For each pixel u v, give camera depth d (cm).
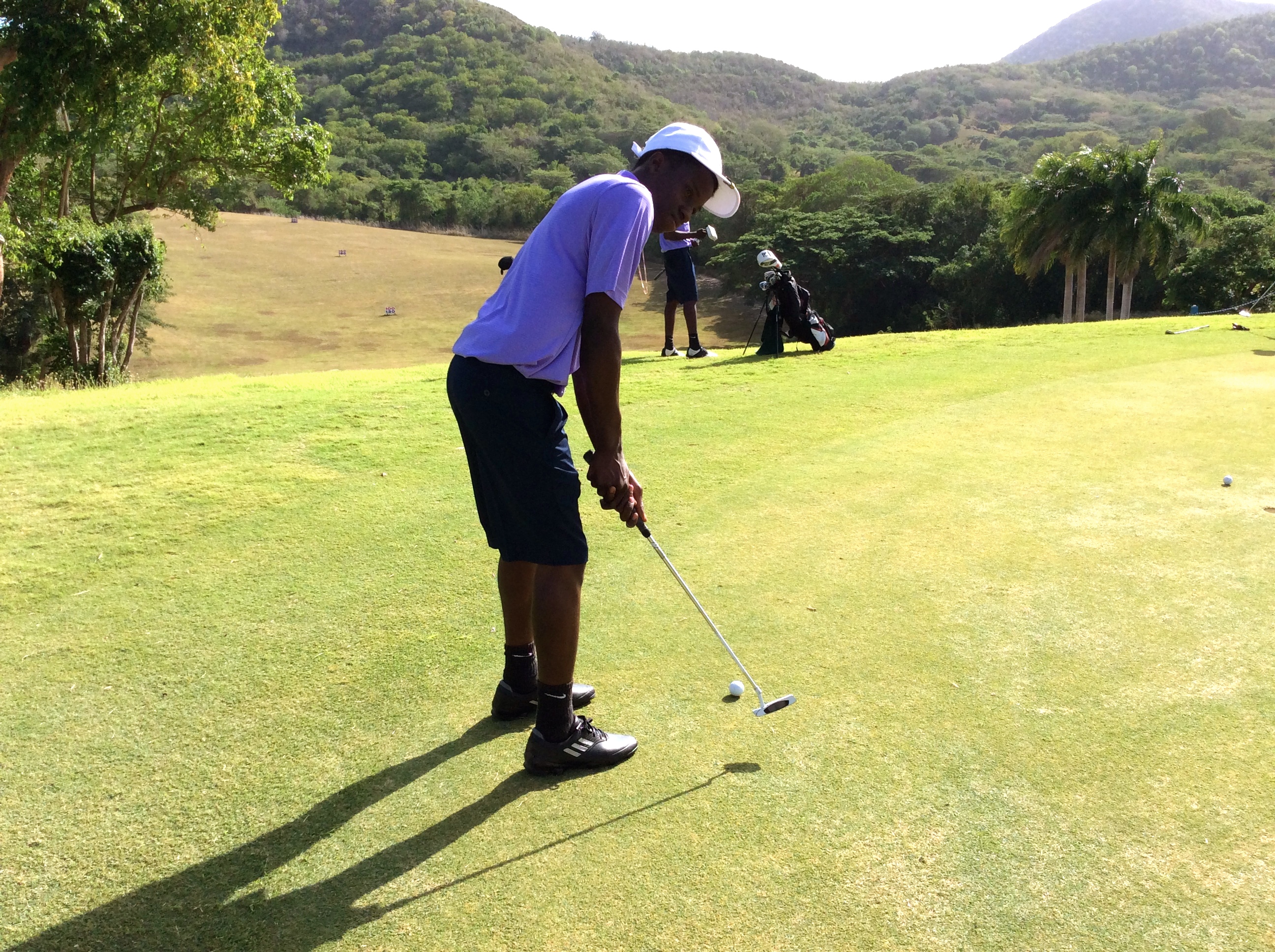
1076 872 211
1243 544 415
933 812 233
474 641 335
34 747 269
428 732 278
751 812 234
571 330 244
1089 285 4688
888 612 351
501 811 238
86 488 525
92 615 361
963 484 507
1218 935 191
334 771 257
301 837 229
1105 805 235
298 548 430
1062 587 372
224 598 375
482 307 257
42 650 331
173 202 2539
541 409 245
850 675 304
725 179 270
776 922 196
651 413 696
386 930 196
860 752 260
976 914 198
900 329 5516
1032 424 639
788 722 276
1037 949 188
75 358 2092
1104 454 562
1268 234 3681
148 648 332
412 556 419
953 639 328
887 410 689
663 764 257
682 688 298
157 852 223
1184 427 621
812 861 215
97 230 2042
